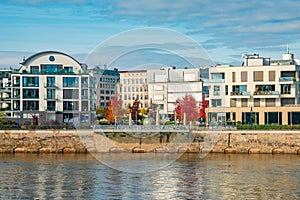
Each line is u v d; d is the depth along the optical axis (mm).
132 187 39812
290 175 46156
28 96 90875
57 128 73125
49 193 37812
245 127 70938
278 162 56375
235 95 90500
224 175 46062
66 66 91625
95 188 39531
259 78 90562
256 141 66875
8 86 95875
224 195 37312
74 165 53000
